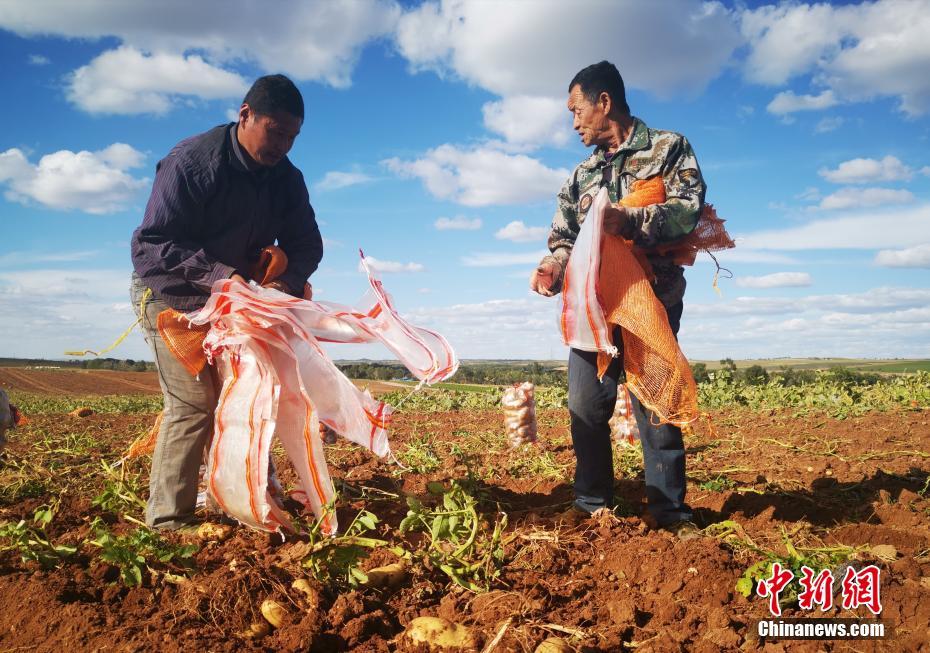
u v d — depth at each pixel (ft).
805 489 15.02
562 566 9.96
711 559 9.50
